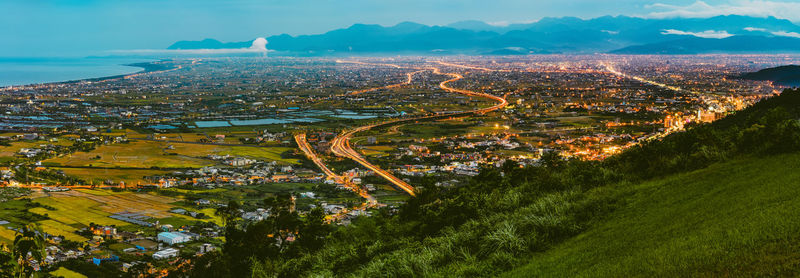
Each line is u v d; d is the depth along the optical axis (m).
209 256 38.56
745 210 17.27
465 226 27.16
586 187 30.72
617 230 19.97
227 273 35.09
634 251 16.77
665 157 31.70
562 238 21.44
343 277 26.27
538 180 34.44
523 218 23.47
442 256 22.61
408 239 28.73
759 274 12.59
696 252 14.84
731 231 15.52
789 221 14.79
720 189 21.36
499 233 21.88
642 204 22.75
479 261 20.92
